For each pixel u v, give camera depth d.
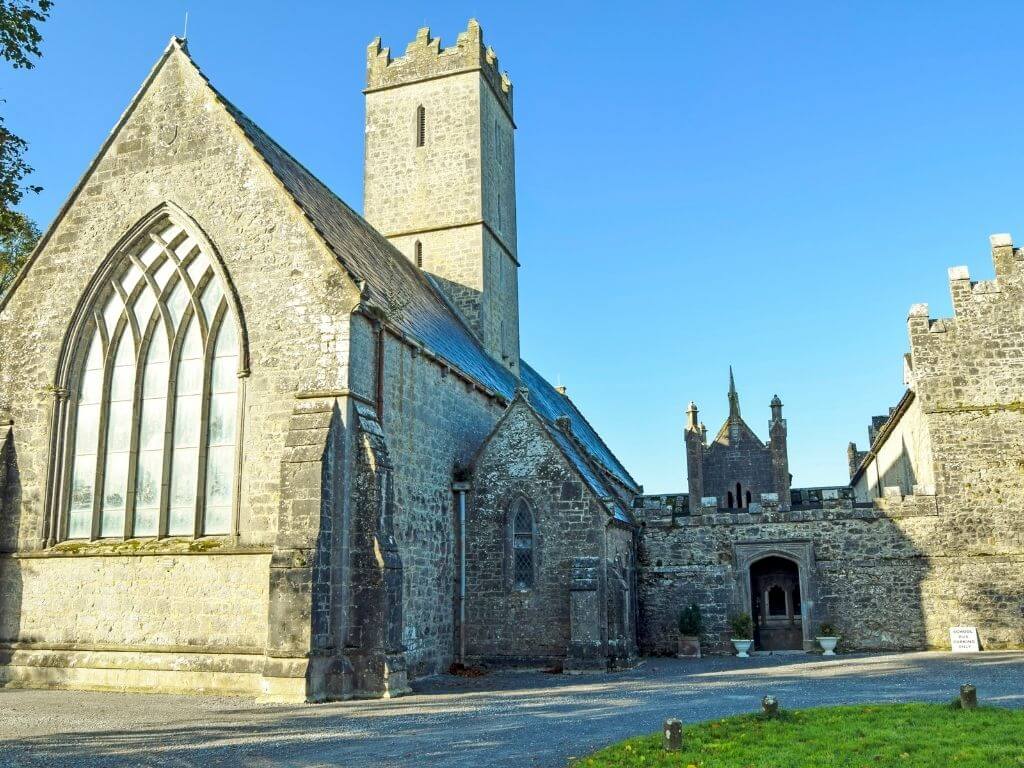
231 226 23.84
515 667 26.17
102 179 25.72
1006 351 33.69
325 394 21.64
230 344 23.52
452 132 41.31
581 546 26.33
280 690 19.14
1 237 30.47
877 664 26.27
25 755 13.29
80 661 22.48
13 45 19.42
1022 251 34.47
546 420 30.23
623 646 26.98
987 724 13.68
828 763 11.37
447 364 27.72
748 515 33.47
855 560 32.53
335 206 31.62
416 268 38.72
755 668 26.06
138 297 25.09
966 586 31.72
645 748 12.41
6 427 25.08
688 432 43.62
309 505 20.22
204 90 25.20
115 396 24.73
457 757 12.64
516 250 45.53
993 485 32.47
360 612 20.45
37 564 23.78
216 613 21.62
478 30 42.03
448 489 27.36
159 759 12.89
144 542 23.06
